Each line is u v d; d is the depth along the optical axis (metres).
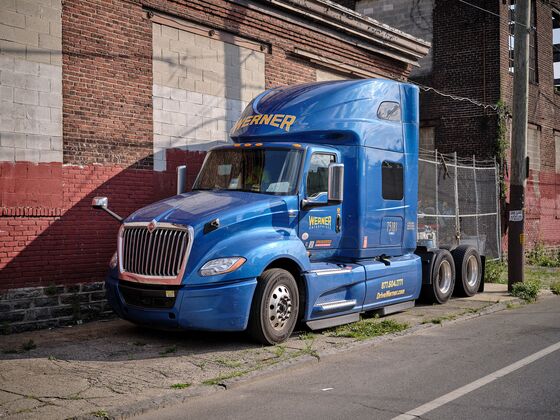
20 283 9.30
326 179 9.53
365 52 16.11
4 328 9.02
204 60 12.14
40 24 9.59
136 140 10.91
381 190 10.44
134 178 10.85
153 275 8.15
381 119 10.59
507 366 7.29
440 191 19.39
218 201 8.70
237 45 12.82
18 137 9.32
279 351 7.94
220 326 7.93
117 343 8.48
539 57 24.20
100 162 10.35
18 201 9.31
